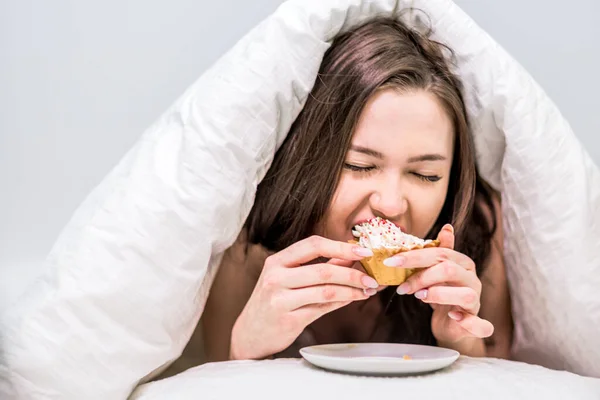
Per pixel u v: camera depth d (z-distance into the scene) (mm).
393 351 1025
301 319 1003
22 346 903
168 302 966
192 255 981
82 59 1745
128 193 994
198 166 992
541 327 1123
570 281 1069
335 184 1073
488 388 872
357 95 1047
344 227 1094
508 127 1090
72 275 945
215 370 959
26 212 1808
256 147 1031
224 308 1201
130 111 1756
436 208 1102
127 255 955
